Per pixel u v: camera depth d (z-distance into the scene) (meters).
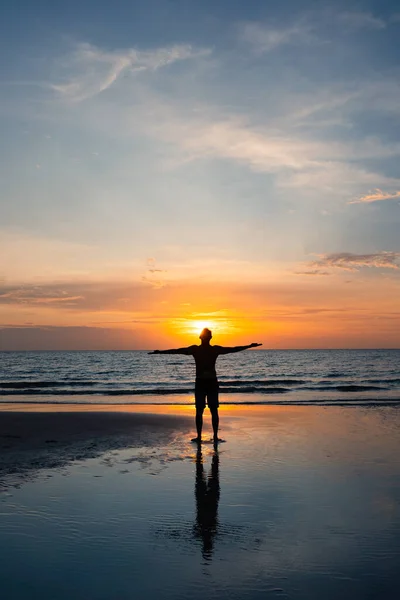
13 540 4.34
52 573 3.67
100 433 10.54
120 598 3.28
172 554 4.04
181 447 9.04
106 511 5.18
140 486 6.21
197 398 9.68
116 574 3.65
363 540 4.35
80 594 3.33
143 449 8.83
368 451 8.63
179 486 6.22
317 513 5.14
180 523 4.81
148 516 5.02
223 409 16.30
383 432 10.98
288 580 3.55
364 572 3.68
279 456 8.19
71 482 6.40
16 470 7.11
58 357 129.00
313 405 18.11
